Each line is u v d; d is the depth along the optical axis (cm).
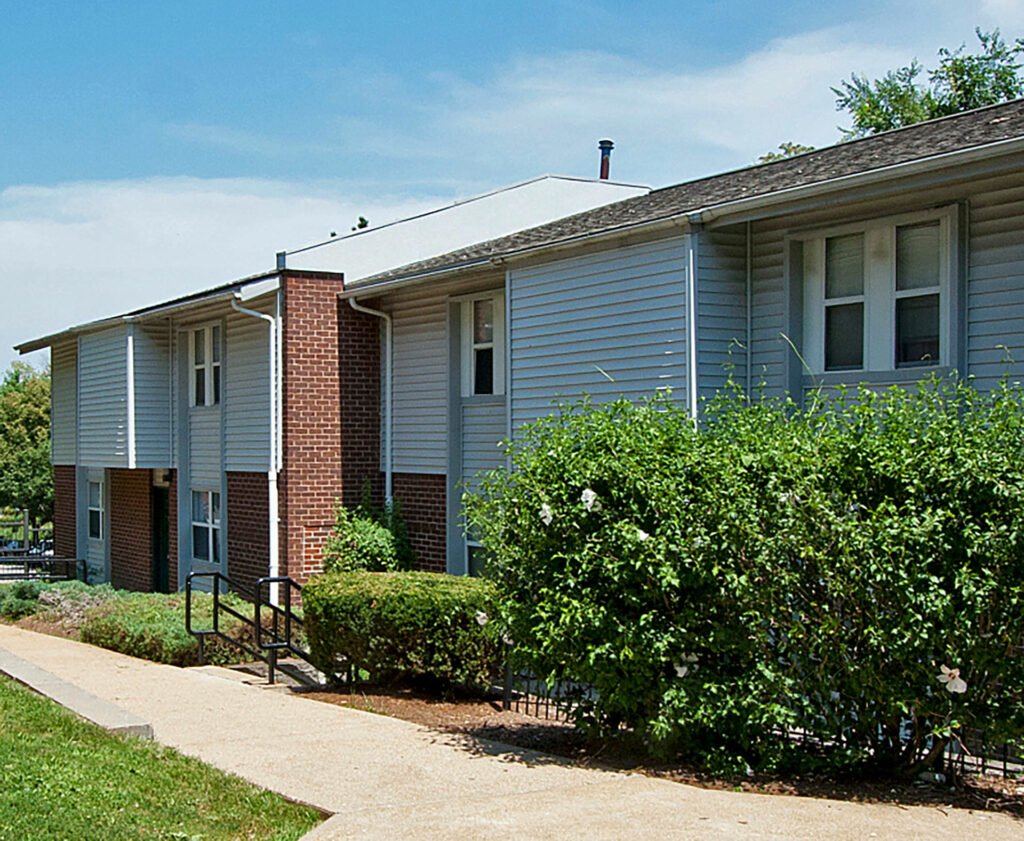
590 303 1329
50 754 807
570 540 867
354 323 1838
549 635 859
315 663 1256
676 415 910
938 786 786
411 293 1775
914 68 3634
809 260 1180
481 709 1122
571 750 918
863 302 1130
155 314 2023
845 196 1045
